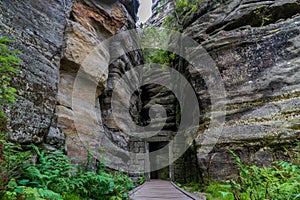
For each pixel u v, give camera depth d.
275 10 7.66
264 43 7.37
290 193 2.60
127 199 4.23
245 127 6.69
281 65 6.80
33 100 3.71
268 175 3.17
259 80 7.09
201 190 6.77
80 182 3.50
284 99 6.35
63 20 5.00
